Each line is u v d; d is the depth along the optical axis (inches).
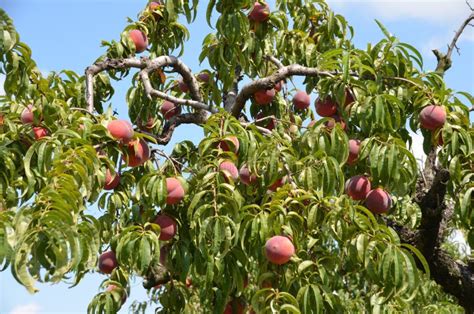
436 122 149.2
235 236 127.6
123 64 172.4
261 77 200.1
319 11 218.5
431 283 237.6
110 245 144.9
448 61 193.8
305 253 131.0
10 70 134.2
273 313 120.1
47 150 117.5
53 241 97.1
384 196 143.6
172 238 145.3
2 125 136.0
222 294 143.6
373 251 126.5
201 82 216.1
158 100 211.6
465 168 149.2
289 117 195.9
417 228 181.2
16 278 93.6
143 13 194.1
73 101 183.3
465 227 152.2
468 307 183.8
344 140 143.6
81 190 115.3
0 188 121.7
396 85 162.4
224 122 145.6
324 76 163.9
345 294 212.5
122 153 135.0
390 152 138.9
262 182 141.7
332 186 135.4
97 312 144.4
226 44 184.5
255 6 183.9
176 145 170.6
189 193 144.7
